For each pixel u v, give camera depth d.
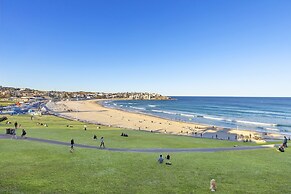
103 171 30.59
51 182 25.89
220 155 42.78
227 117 152.38
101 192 23.89
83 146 46.88
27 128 69.19
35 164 32.16
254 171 32.91
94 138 56.12
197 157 40.50
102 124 101.69
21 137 52.56
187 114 170.00
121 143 52.28
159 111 193.00
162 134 74.06
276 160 40.16
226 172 32.12
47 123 86.38
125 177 28.75
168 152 44.56
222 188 26.23
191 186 26.56
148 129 95.12
